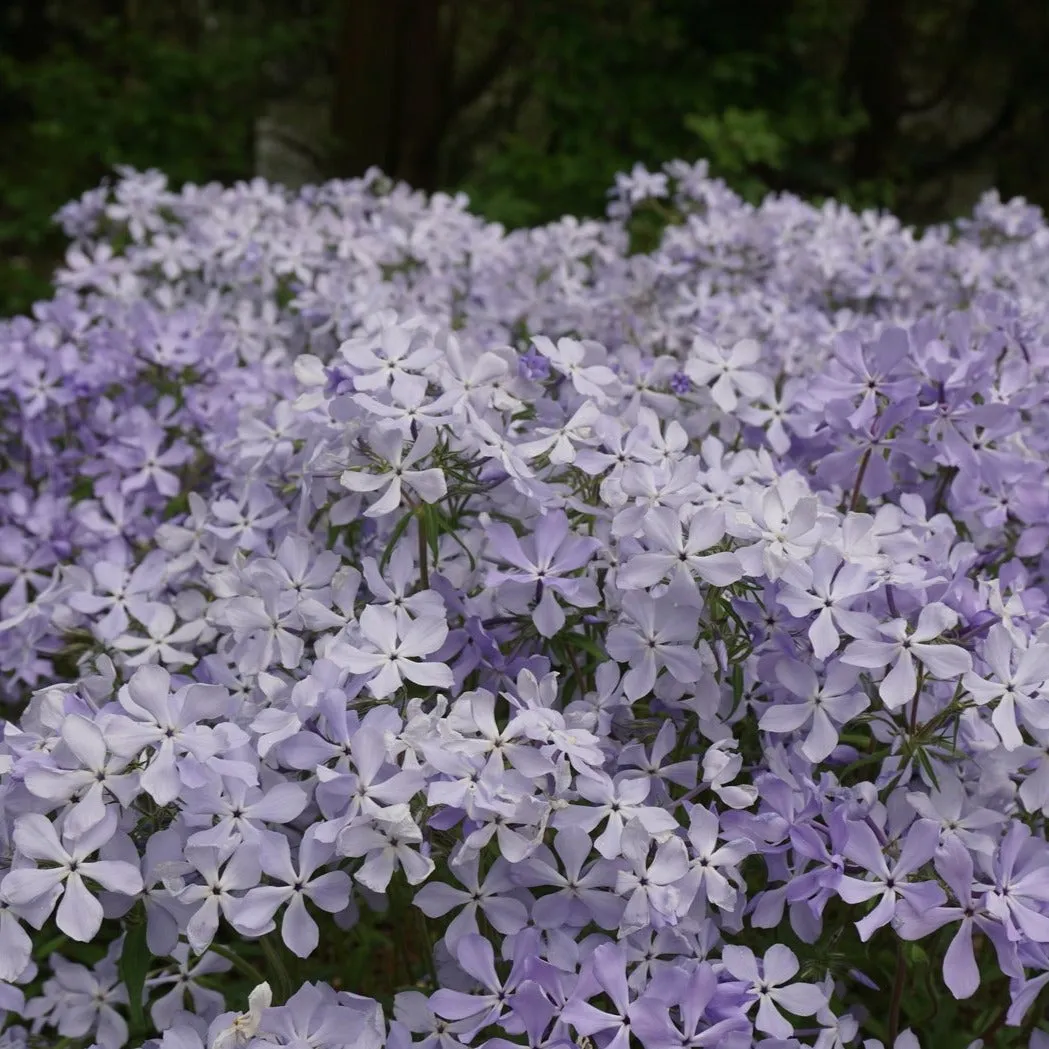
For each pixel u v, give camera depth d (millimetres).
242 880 487
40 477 751
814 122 1945
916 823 496
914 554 537
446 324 750
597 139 1771
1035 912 497
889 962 577
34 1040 587
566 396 603
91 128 1982
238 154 2047
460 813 486
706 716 529
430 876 523
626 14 1945
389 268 920
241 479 630
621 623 536
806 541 526
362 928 591
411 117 2092
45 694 512
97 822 479
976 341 671
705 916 534
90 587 625
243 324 825
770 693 552
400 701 529
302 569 559
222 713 491
